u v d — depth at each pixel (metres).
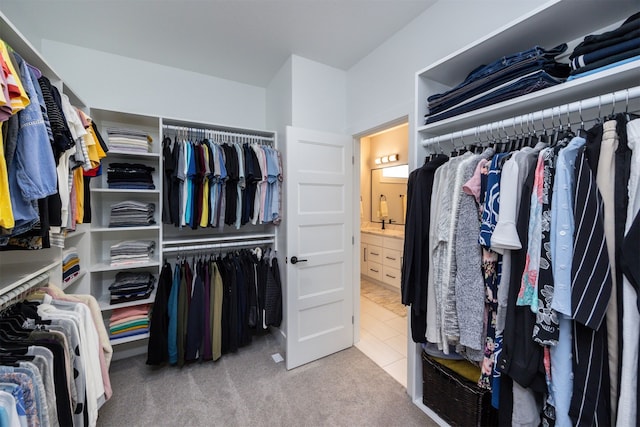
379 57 2.15
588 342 0.81
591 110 1.10
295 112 2.28
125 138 2.02
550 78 1.05
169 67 2.46
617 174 0.78
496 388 1.04
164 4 1.70
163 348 1.96
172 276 2.10
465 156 1.24
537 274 0.88
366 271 4.31
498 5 1.40
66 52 2.10
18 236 1.07
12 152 0.86
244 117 2.80
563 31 1.12
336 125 2.50
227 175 2.12
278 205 2.35
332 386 1.85
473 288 1.10
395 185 4.23
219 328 2.12
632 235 0.72
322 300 2.22
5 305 1.15
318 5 1.72
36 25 1.87
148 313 2.19
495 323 1.05
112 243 2.28
